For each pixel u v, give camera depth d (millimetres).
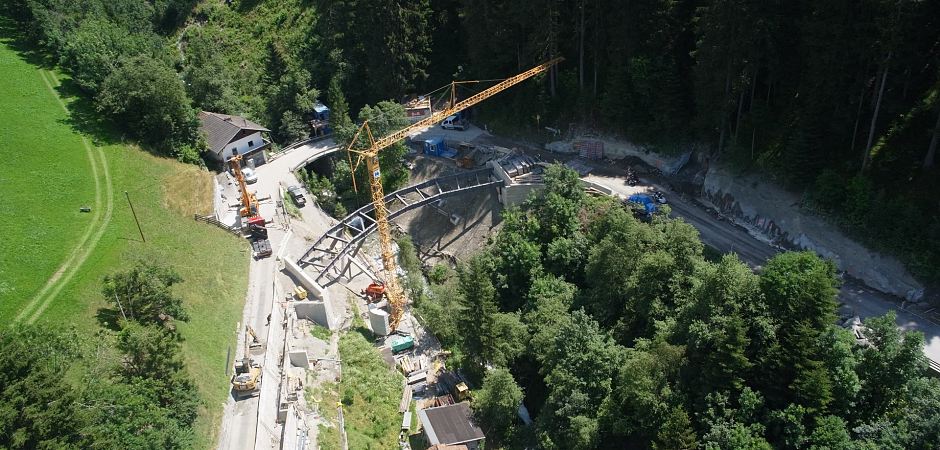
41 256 76500
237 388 67625
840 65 80312
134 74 107938
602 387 70625
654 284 76812
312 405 71125
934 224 75438
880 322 64250
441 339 90375
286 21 149250
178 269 80625
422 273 108375
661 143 106188
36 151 97500
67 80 117938
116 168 99625
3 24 131750
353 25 129250
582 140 113250
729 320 65250
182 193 100375
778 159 90688
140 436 54219
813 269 66562
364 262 106688
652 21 101312
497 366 79438
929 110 80125
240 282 86688
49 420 49312
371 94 132125
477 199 111125
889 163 81375
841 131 84125
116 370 59969
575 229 94500
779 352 63562
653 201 98250
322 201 117438
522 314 89312
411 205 108125
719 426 62062
